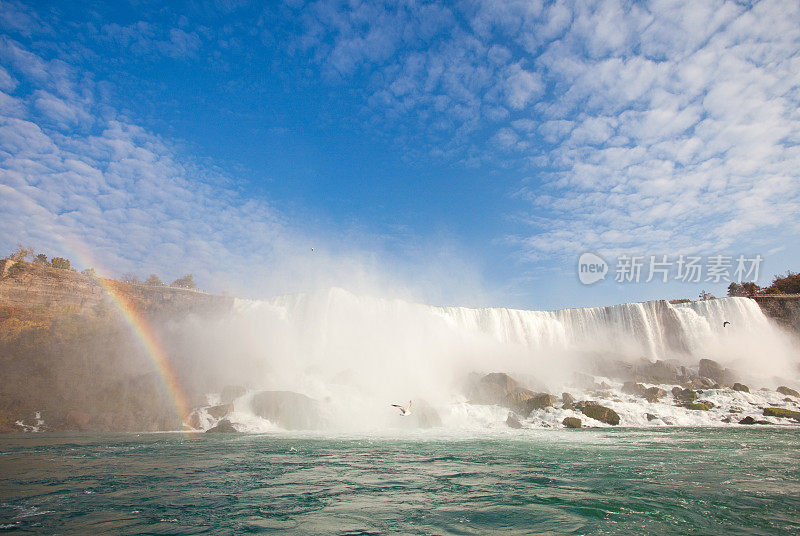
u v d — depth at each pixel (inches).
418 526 307.9
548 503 366.9
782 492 402.3
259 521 323.0
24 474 501.4
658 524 311.0
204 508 358.6
